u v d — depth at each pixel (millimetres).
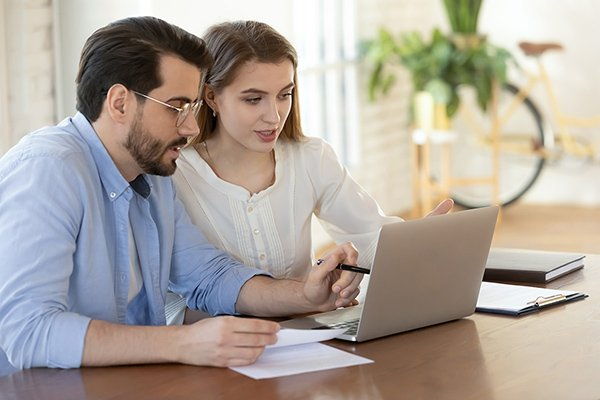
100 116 2197
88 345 1969
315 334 2057
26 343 1986
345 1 6707
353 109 6727
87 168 2178
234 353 1946
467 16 6918
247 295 2410
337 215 2852
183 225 2512
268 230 2711
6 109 4090
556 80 7441
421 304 2178
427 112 6711
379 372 1912
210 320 1999
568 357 1984
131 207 2340
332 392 1802
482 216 2221
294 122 2770
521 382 1841
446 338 2139
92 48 2168
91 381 1894
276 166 2736
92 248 2176
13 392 1844
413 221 2088
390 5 7238
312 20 6297
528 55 7004
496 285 2562
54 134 2186
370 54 6629
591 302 2412
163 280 2406
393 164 7309
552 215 7148
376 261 2051
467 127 7609
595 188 7465
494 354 2016
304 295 2328
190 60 2176
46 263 2035
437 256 2158
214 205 2684
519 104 7250
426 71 6723
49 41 4258
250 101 2539
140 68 2131
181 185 2666
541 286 2570
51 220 2061
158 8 4523
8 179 2088
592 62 7344
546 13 7414
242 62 2498
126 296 2287
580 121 7070
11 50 4102
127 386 1856
